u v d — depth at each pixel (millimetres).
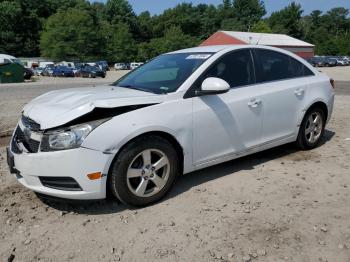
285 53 5613
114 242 3486
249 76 5012
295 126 5570
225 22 119750
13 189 4609
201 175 4965
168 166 4188
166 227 3707
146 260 3227
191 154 4387
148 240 3502
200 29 128500
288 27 115250
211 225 3721
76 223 3818
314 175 4945
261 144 5133
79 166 3695
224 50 4898
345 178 4840
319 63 66938
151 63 5418
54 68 45250
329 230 3602
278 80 5344
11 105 11273
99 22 111562
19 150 4012
